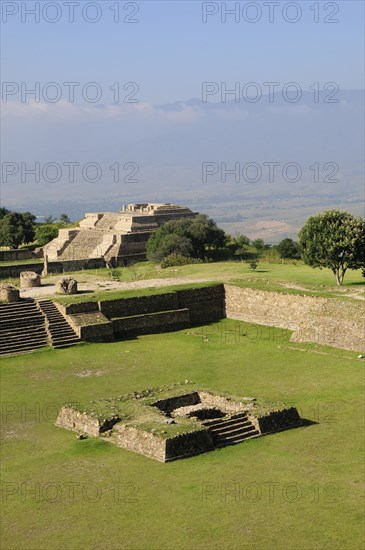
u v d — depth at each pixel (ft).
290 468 141.90
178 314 272.72
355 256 282.77
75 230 491.72
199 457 147.95
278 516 122.42
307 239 292.61
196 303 282.15
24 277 298.15
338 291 268.21
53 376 213.66
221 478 137.18
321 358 226.79
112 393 196.24
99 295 271.90
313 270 331.57
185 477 137.90
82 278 328.70
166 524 120.47
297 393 192.13
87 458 148.36
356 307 238.89
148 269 389.80
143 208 522.06
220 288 287.69
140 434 151.43
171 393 176.55
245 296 279.90
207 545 113.91
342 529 118.01
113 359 231.30
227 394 175.22
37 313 257.34
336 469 141.38
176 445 147.33
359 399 185.47
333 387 196.54
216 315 287.28
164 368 220.64
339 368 215.10
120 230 469.98
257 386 199.52
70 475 140.46
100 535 117.70
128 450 151.84
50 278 329.31
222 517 122.21
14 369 220.84
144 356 234.79
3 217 557.74
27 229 539.29
